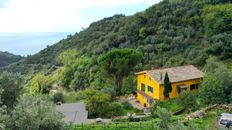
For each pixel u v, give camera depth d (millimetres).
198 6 79938
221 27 71812
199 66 64750
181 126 20703
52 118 18500
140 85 58000
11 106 19078
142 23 82250
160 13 82062
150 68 66625
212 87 45375
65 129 19312
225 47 66500
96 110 47750
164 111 25234
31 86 77312
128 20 90062
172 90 53000
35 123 17594
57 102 53594
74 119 42094
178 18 78688
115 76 63562
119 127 37625
